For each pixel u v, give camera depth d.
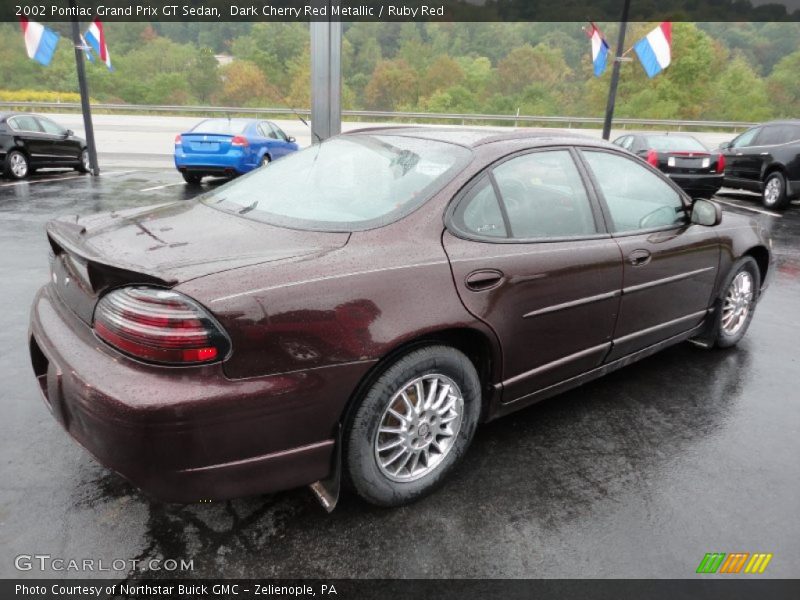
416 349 2.21
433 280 2.21
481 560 2.08
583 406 3.23
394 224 2.27
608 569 2.06
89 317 1.98
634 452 2.79
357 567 2.03
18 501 2.26
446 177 2.44
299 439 1.98
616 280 2.92
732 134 26.12
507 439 2.87
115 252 2.08
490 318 2.38
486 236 2.45
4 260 5.61
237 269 1.91
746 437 2.96
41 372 2.35
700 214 3.33
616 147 3.19
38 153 12.09
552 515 2.32
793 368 3.81
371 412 2.11
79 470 2.46
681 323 3.52
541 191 2.73
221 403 1.79
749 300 4.08
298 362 1.91
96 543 2.08
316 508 2.31
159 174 13.69
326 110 7.25
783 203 10.66
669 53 12.06
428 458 2.39
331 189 2.57
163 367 1.77
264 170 2.98
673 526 2.29
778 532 2.28
